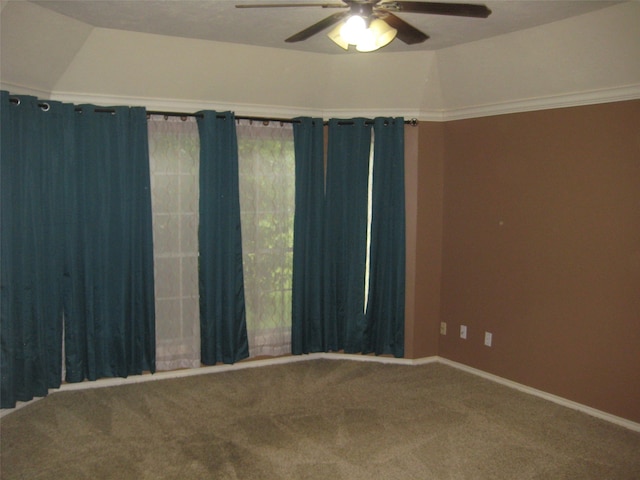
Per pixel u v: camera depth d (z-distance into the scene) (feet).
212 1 8.78
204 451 9.52
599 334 10.88
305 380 12.95
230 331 13.01
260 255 13.52
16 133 10.33
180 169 12.40
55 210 11.13
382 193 13.58
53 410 11.04
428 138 13.73
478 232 13.14
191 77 11.85
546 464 9.18
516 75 11.33
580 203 10.99
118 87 11.57
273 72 12.33
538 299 11.93
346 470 8.95
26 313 10.78
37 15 9.23
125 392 12.02
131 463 9.09
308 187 13.50
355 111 13.67
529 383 12.26
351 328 14.08
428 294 14.20
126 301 11.98
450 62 12.02
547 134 11.46
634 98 10.03
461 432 10.32
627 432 10.33
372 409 11.36
